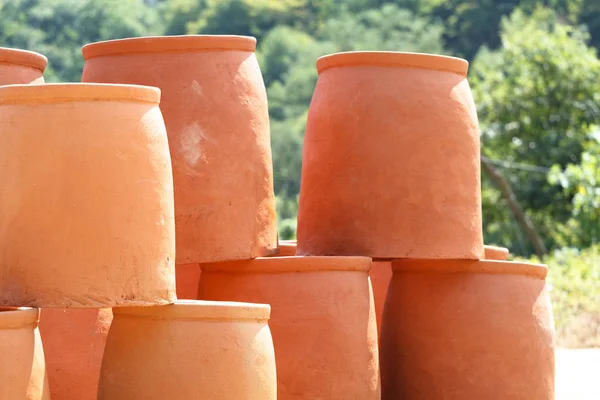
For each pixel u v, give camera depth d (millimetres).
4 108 5016
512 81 28188
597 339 14031
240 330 5191
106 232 4898
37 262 4871
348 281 6082
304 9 62688
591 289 16359
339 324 6004
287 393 5945
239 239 6039
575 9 53062
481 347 6691
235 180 6055
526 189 28062
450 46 57188
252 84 6215
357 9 62438
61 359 5840
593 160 21531
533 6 55250
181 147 5973
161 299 5070
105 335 5938
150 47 6059
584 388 9922
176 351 5098
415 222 6453
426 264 6836
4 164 4953
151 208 5043
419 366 6812
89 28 49094
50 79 43438
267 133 6348
